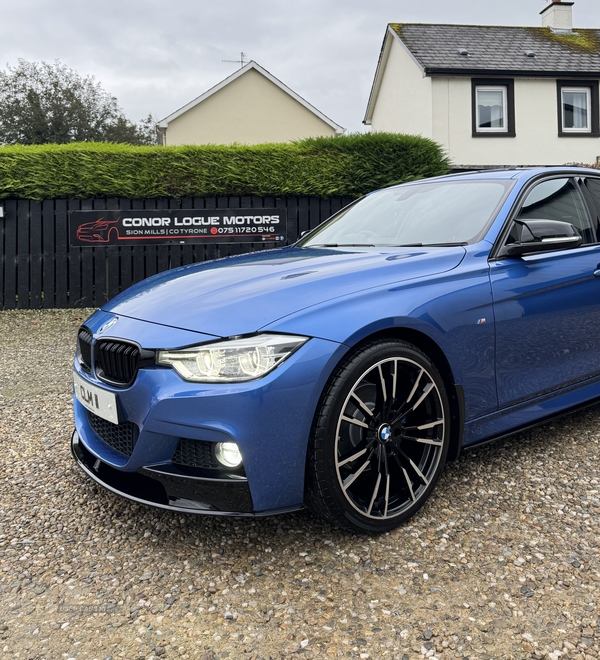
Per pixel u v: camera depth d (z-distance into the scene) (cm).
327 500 212
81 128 3644
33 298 826
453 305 244
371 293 226
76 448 272
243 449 197
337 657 166
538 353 284
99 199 825
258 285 231
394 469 239
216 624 182
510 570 207
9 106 3575
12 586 205
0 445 343
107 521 251
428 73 1608
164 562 218
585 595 192
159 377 207
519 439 333
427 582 200
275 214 848
